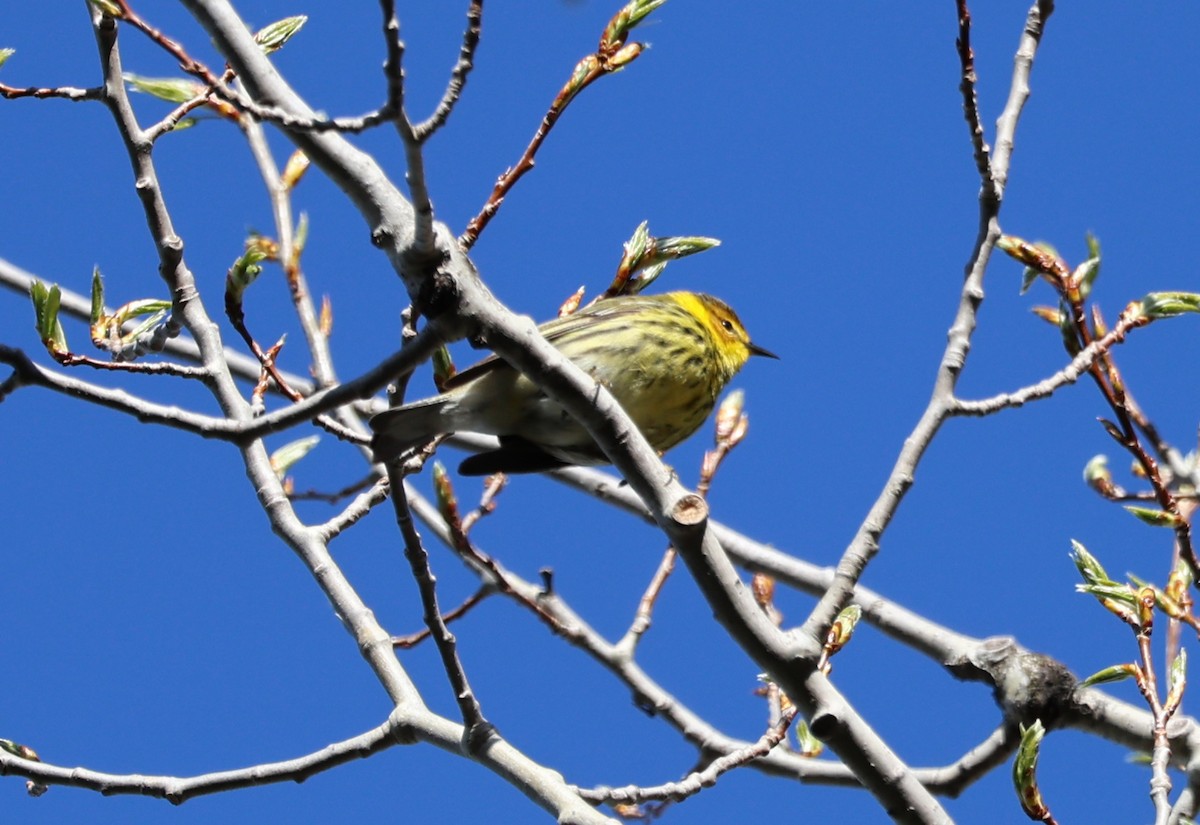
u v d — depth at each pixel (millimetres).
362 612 11289
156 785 10438
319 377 13133
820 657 8938
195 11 9297
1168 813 9016
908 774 8906
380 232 8719
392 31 7418
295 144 8922
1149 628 9883
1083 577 10195
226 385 11133
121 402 8453
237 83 11070
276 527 11766
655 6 9594
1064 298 10500
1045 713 12102
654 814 12938
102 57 10539
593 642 13156
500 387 11047
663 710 12922
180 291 11117
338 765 10492
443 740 10211
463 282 8570
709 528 8836
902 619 13391
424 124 7785
